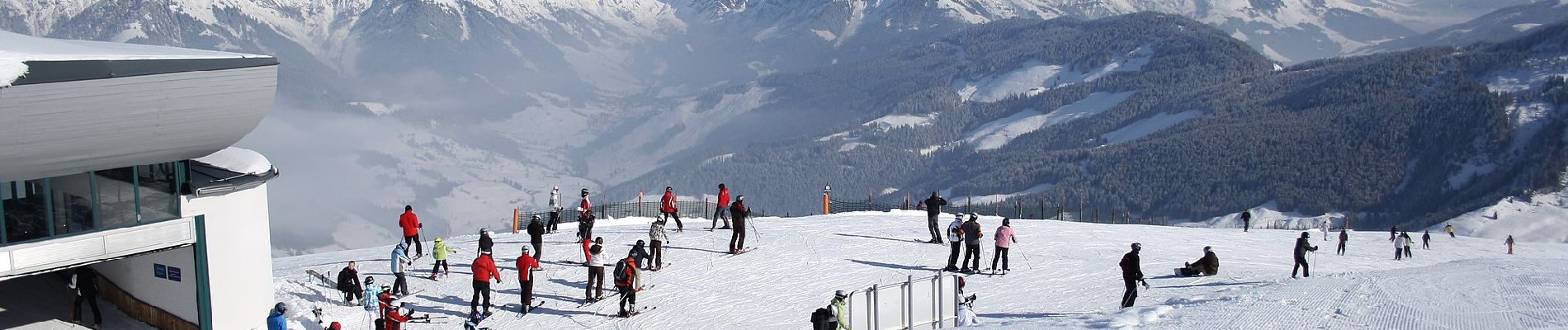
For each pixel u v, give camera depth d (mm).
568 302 25406
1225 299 19891
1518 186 185125
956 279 19766
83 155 21297
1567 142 193500
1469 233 172250
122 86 20516
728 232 36594
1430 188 197875
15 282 27375
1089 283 27047
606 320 23672
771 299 25484
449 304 25422
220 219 24188
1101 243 35375
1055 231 39219
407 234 31047
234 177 24125
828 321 17219
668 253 31688
